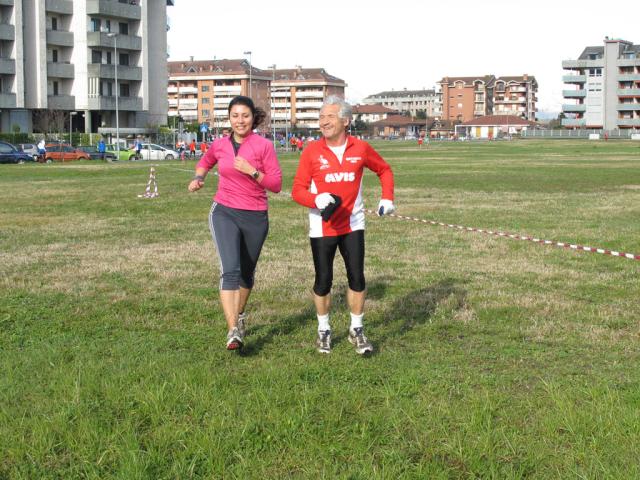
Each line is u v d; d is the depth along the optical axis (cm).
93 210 1778
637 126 13250
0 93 6681
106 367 544
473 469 384
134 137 7581
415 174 3222
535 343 631
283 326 686
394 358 579
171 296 816
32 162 5150
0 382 509
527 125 16988
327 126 574
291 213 1708
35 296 813
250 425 429
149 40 8056
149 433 427
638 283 895
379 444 416
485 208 1786
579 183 2642
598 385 508
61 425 429
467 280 911
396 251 1137
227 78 13950
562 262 1040
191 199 2083
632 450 401
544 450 403
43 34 7006
